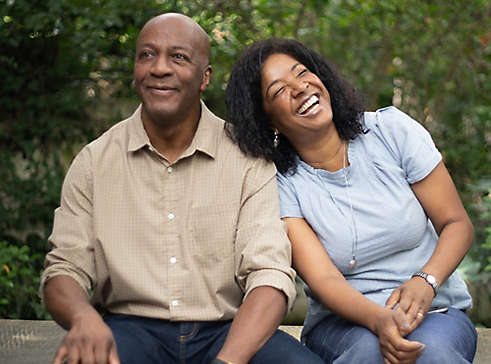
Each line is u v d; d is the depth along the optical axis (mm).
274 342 2064
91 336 1840
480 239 4512
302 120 2268
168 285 2121
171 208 2162
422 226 2266
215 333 2145
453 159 5539
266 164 2264
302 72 2303
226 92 2395
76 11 4566
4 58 4695
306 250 2246
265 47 2369
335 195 2273
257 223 2148
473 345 2207
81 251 2133
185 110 2168
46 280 2062
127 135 2232
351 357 2057
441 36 5445
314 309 2355
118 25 4570
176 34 2150
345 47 5566
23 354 2785
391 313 2018
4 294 4133
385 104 5844
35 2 4535
